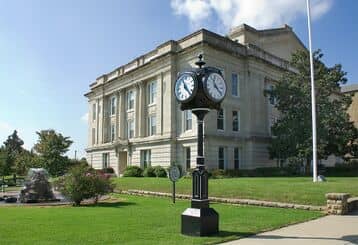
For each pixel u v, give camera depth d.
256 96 41.81
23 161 45.59
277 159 40.69
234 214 13.54
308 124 34.31
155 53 43.75
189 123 38.62
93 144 58.09
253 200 16.88
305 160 36.28
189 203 17.84
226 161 38.34
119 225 11.38
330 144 36.28
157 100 42.62
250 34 45.50
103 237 9.50
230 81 40.22
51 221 12.28
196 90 10.27
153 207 16.30
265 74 43.25
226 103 39.31
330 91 35.53
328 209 13.74
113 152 51.28
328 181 24.61
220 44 39.41
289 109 36.66
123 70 50.69
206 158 36.19
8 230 10.57
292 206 15.19
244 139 40.44
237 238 9.30
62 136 44.22
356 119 64.06
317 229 10.55
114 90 52.47
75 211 15.10
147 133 45.09
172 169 17.88
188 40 39.59
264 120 42.31
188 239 9.19
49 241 9.04
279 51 48.66
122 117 50.44
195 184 10.00
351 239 9.16
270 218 12.54
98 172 19.50
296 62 36.66
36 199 20.84
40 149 43.31
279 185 20.23
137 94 46.84
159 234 9.89
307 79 35.78
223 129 38.88
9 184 41.09
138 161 45.06
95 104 58.28
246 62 41.69
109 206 17.09
